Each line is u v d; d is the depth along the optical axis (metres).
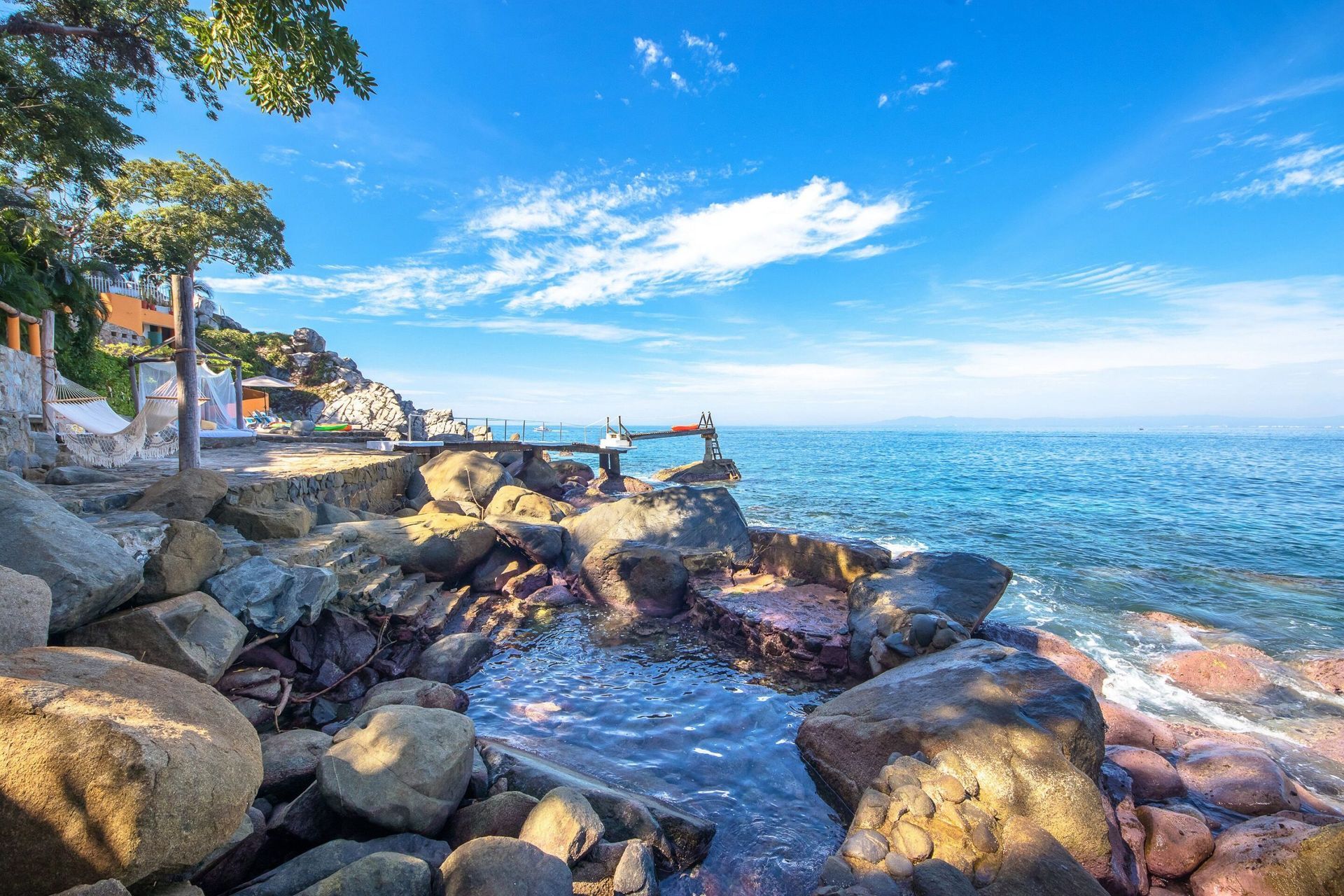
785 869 4.85
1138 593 13.66
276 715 6.37
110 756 2.61
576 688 8.17
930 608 8.62
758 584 11.24
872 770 5.74
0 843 2.59
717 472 38.31
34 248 18.16
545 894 3.70
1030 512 25.08
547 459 33.34
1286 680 9.16
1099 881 4.53
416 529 11.84
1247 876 4.51
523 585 11.96
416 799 4.49
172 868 2.75
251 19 9.00
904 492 31.75
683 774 6.18
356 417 45.22
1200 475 42.31
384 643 8.52
